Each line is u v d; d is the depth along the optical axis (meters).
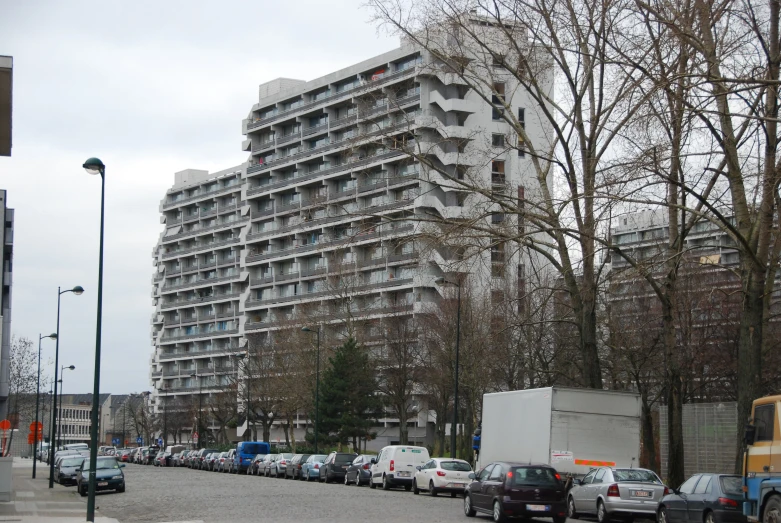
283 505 32.50
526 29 32.00
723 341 50.84
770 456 20.05
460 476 39.19
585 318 32.91
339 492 41.84
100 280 27.50
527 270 46.59
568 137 32.16
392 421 97.88
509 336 50.09
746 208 25.88
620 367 48.97
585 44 30.66
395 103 33.66
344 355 77.31
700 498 22.92
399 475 44.50
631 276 28.56
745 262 27.19
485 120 84.31
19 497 40.53
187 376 139.38
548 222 30.09
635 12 26.64
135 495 41.38
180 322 142.50
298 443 105.88
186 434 143.88
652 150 23.97
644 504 26.03
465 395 62.62
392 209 33.28
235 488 46.38
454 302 59.00
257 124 117.38
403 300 80.38
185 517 27.64
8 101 28.38
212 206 139.38
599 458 29.52
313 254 109.50
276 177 116.19
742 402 25.39
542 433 29.94
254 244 122.38
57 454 69.38
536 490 25.42
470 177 32.31
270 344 96.12
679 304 48.59
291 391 82.12
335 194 100.25
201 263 139.50
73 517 28.69
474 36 32.28
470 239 30.45
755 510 20.48
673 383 32.59
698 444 37.97
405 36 32.97
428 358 66.00
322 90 109.19
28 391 95.12
